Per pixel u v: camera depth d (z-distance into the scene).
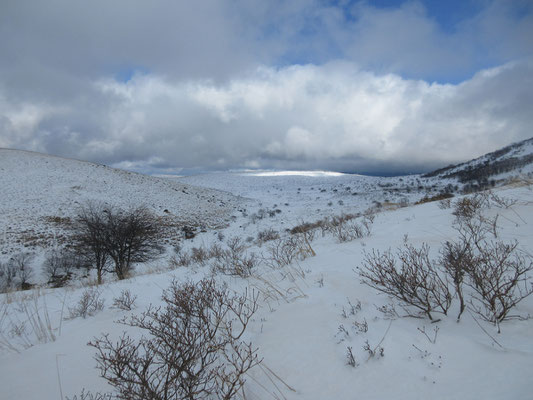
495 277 2.14
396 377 1.60
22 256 21.56
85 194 43.69
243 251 7.22
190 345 1.84
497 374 1.48
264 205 61.62
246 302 3.15
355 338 2.03
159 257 20.83
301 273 3.85
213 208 53.19
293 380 1.73
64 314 3.86
